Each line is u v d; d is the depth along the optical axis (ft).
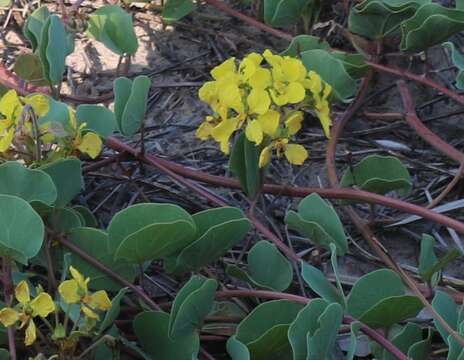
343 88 4.33
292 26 5.18
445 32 4.47
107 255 3.83
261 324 3.67
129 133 4.08
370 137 4.76
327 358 3.55
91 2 5.27
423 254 3.88
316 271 3.72
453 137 4.77
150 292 4.09
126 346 3.79
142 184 4.46
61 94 4.70
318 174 4.59
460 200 4.38
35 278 4.03
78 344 3.73
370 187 4.17
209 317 3.85
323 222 3.86
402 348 3.74
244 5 5.32
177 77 5.00
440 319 3.63
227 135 3.79
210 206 4.41
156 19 5.24
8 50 5.08
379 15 4.58
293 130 3.86
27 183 3.75
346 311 3.67
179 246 3.73
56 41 4.22
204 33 5.19
